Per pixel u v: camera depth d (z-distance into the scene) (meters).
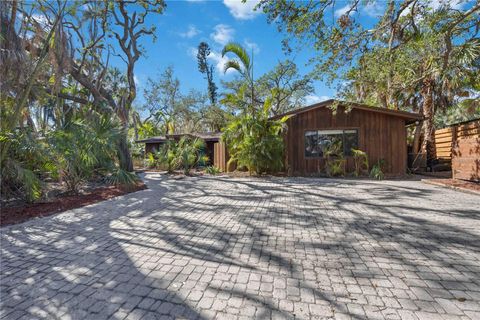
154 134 25.72
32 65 5.74
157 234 3.55
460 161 8.07
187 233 3.59
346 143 10.92
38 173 5.75
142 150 20.09
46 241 3.31
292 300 2.00
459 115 13.69
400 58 7.76
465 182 7.68
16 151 5.16
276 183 8.70
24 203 5.40
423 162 12.12
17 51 5.15
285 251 2.95
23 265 2.62
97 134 6.51
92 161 6.47
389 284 2.22
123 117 11.11
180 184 8.70
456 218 4.20
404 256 2.79
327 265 2.59
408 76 10.44
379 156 10.71
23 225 4.00
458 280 2.28
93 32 8.51
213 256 2.82
